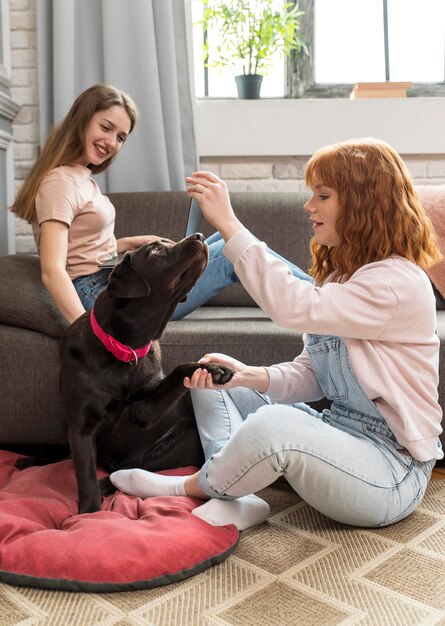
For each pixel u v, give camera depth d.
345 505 1.30
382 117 2.74
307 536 1.35
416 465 1.39
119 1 2.57
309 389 1.56
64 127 2.01
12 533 1.24
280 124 2.76
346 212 1.35
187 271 1.41
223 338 1.82
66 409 1.50
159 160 2.64
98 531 1.21
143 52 2.58
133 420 1.56
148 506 1.38
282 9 2.97
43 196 1.88
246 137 2.77
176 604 1.10
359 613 1.07
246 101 2.77
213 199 1.38
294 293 1.32
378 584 1.16
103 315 1.48
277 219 2.42
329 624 1.04
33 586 1.14
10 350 1.80
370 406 1.38
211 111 2.76
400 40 3.01
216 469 1.33
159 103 2.62
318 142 2.77
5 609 1.08
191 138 2.70
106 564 1.14
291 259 2.39
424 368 1.36
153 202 2.47
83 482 1.42
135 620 1.05
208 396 1.62
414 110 2.74
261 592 1.13
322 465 1.26
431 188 2.33
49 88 2.65
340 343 1.41
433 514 1.46
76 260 1.96
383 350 1.34
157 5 2.58
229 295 2.39
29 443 1.88
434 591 1.13
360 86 2.79
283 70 3.04
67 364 1.51
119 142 2.08
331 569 1.21
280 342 1.81
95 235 1.99
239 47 2.89
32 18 2.72
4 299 1.77
